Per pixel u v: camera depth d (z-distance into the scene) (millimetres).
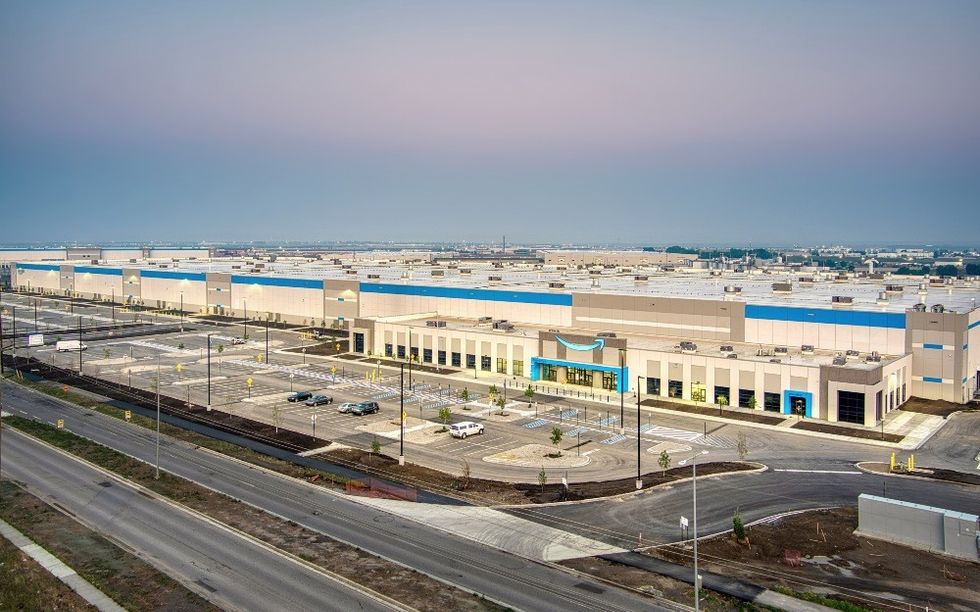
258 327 168125
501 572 43406
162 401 93375
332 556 45656
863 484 59656
